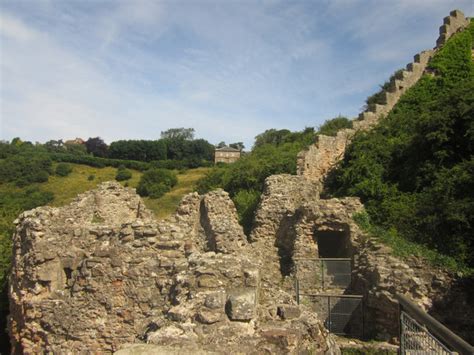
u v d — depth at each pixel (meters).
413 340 6.29
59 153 75.81
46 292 10.29
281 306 6.86
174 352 5.07
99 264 9.82
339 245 16.72
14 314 11.05
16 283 11.05
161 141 83.81
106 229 10.53
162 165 72.06
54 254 10.36
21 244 11.15
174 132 116.62
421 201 16.17
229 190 31.67
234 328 6.03
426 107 23.39
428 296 11.84
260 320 6.52
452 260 12.34
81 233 10.55
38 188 54.03
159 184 52.19
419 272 12.14
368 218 15.56
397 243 13.31
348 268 14.30
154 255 9.86
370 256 13.11
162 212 42.59
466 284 11.77
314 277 14.45
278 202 18.28
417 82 28.53
